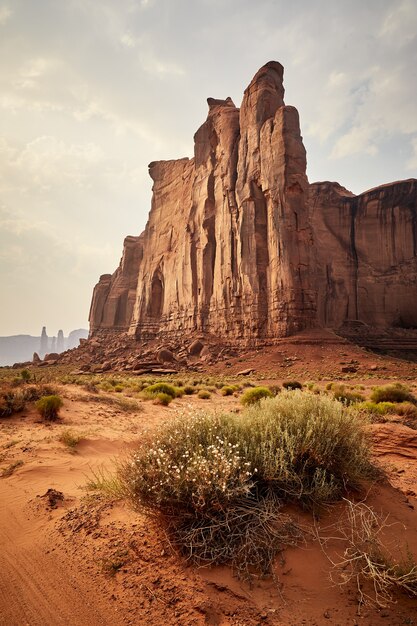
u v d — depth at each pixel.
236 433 3.89
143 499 3.10
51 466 5.63
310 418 4.20
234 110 61.41
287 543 2.90
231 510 2.95
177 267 67.50
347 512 3.43
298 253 46.41
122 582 2.64
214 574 2.65
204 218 60.06
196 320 58.06
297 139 48.75
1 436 7.55
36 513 3.91
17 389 11.67
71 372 53.38
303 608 2.34
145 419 11.02
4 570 2.90
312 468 3.84
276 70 57.22
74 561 2.95
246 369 40.53
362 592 2.46
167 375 43.06
